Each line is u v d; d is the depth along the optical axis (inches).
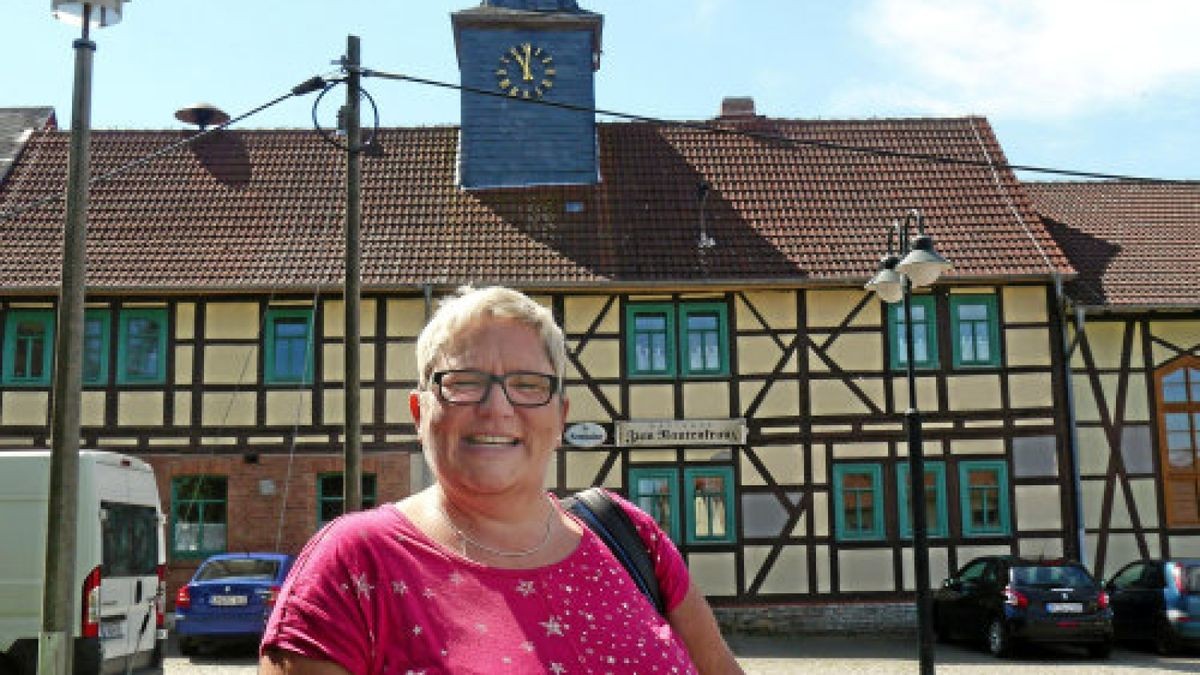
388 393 825.5
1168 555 852.0
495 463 91.7
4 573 436.1
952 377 839.7
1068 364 851.4
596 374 835.4
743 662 672.4
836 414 835.4
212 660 649.6
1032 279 844.0
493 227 886.4
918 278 528.7
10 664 432.5
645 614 95.5
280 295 836.0
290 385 828.0
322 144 954.7
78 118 380.8
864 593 820.0
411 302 836.0
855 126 991.6
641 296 844.6
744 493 827.4
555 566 92.7
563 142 937.5
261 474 819.4
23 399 820.6
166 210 891.4
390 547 87.6
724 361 839.1
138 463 480.1
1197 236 962.7
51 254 850.1
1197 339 876.0
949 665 659.4
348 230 503.8
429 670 82.7
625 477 826.2
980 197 923.4
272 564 681.6
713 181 933.2
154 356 830.5
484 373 94.9
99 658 426.9
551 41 956.6
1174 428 869.2
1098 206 1014.4
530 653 85.4
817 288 846.5
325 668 82.0
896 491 829.2
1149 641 779.4
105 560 442.3
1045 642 691.4
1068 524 826.2
